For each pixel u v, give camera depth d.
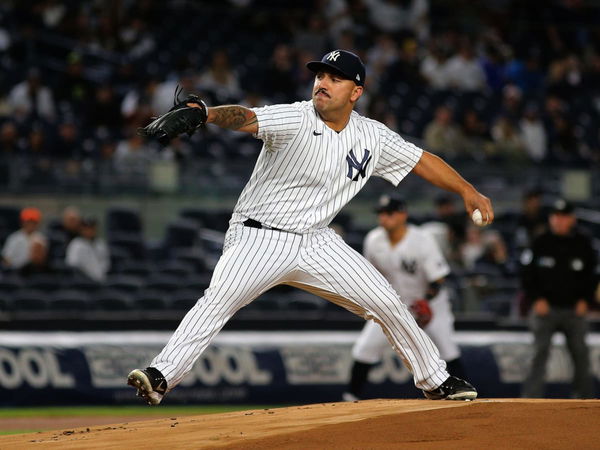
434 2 74.12
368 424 16.36
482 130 59.22
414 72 64.69
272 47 65.56
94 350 37.25
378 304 19.20
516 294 45.88
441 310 32.38
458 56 66.69
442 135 57.16
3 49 58.59
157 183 50.47
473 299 43.50
